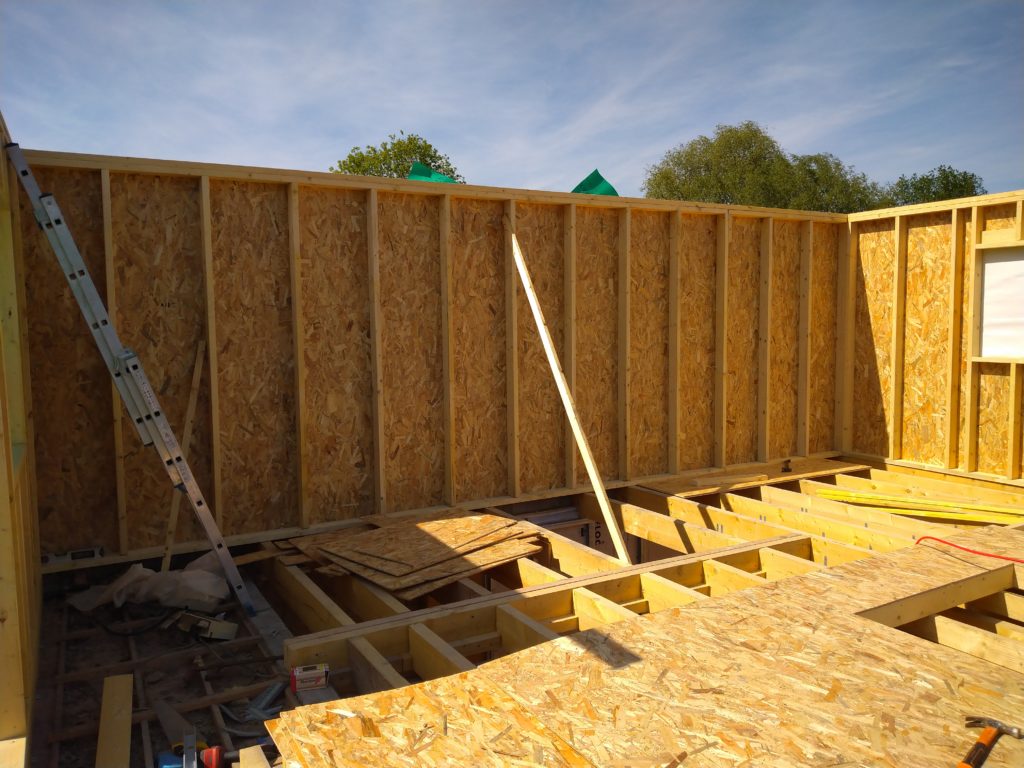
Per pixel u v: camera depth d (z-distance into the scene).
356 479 5.48
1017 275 6.41
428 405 5.75
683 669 2.85
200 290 4.90
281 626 4.03
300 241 5.18
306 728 2.48
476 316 5.90
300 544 4.86
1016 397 6.41
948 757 2.28
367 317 5.45
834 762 2.26
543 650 3.04
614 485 6.43
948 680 2.76
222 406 5.00
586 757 2.29
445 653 3.14
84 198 4.57
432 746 2.37
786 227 7.38
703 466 7.05
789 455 7.57
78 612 4.21
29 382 4.25
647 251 6.62
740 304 7.16
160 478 4.84
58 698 3.21
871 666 2.87
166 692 3.35
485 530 5.04
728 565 4.26
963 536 4.62
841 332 7.75
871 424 7.61
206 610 4.21
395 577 4.21
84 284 4.10
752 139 27.42
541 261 6.13
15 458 3.35
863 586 3.72
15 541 2.60
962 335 6.87
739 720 2.49
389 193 5.48
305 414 5.20
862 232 7.59
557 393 6.26
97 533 4.72
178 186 4.82
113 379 4.14
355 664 3.25
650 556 6.50
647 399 6.73
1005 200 6.35
